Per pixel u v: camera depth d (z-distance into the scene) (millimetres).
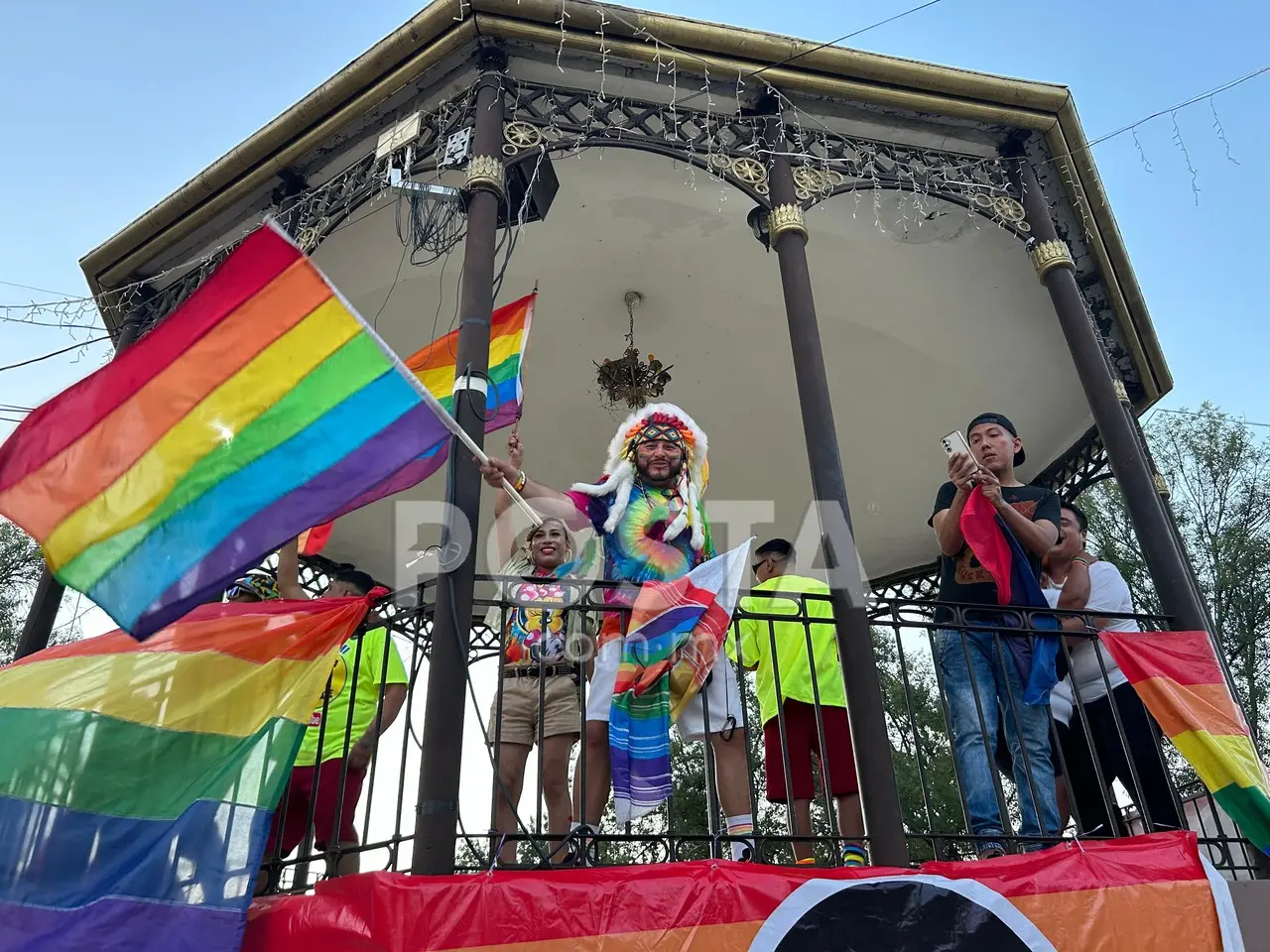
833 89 5730
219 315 4105
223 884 3252
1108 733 4773
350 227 6301
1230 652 10117
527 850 5145
